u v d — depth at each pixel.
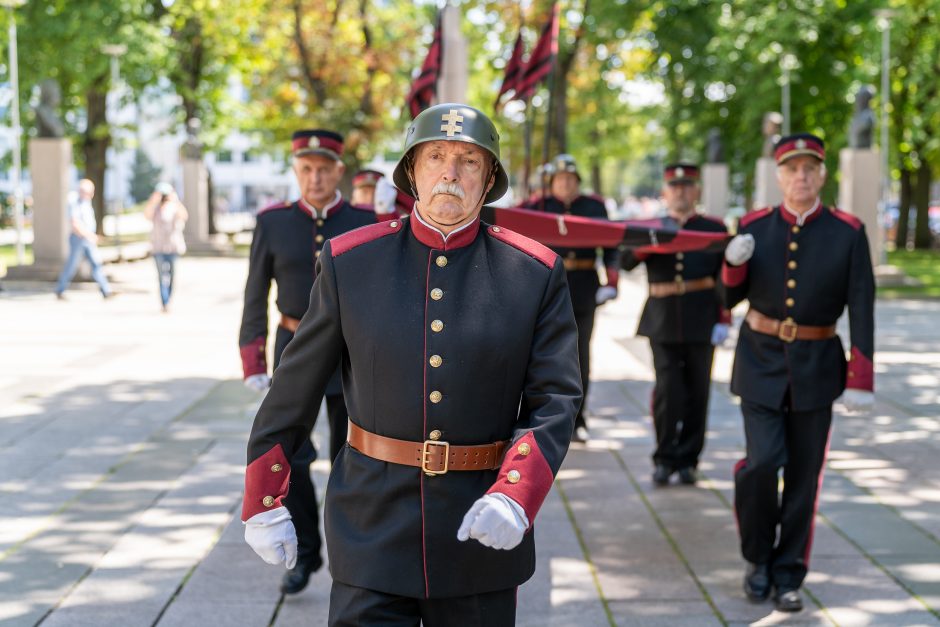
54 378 10.48
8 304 17.05
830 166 31.09
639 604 4.92
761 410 5.07
